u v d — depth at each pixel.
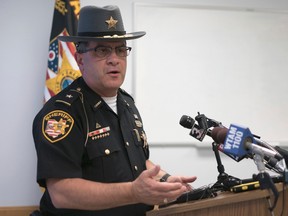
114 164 1.34
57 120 1.25
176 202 1.17
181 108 2.69
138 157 1.45
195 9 2.71
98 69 1.36
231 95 2.76
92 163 1.30
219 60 2.75
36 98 2.58
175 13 2.69
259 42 2.80
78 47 1.42
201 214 1.09
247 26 2.79
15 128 2.56
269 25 2.82
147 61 2.66
